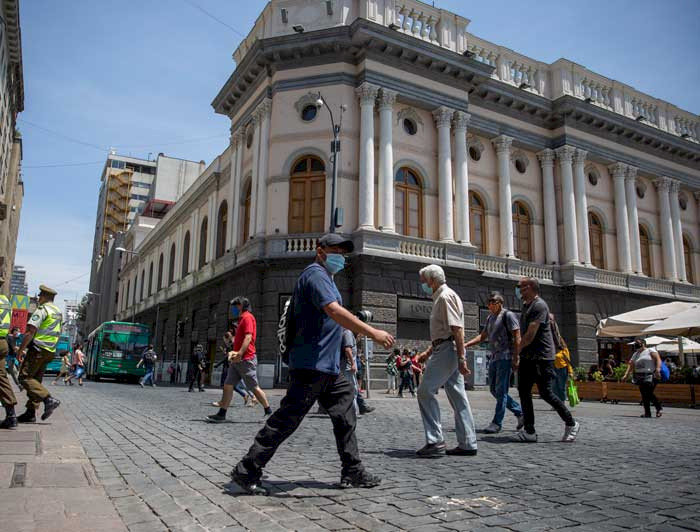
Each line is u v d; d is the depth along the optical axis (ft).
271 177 71.77
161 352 123.65
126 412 33.81
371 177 68.39
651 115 99.45
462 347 18.20
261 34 77.97
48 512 10.16
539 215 85.92
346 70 71.36
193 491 12.39
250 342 29.04
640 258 91.81
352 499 11.85
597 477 14.61
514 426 28.76
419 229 72.95
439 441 18.07
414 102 73.72
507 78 84.69
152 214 191.62
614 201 92.27
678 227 98.58
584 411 42.04
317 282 12.51
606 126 90.07
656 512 11.03
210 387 77.05
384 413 36.86
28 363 24.95
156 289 138.92
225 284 80.33
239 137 82.48
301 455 18.01
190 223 114.21
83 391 59.52
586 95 91.15
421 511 10.91
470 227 79.61
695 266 102.58
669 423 31.99
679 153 100.01
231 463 16.07
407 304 66.39
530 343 22.25
